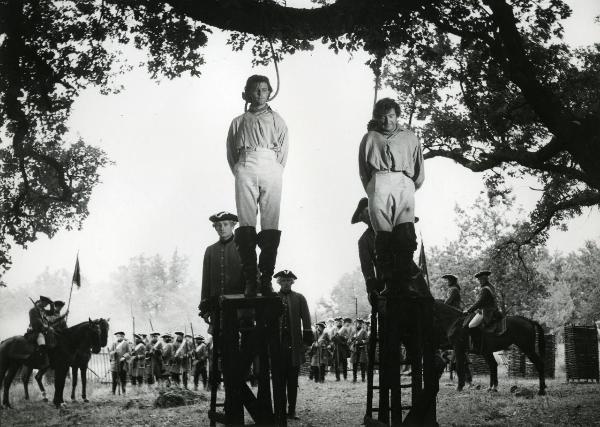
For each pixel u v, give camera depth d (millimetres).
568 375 18219
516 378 20875
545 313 49156
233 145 7887
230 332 7652
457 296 17625
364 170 7875
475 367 23141
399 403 7496
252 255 7609
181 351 22953
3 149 20719
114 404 16641
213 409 8727
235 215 9086
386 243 7574
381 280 8055
